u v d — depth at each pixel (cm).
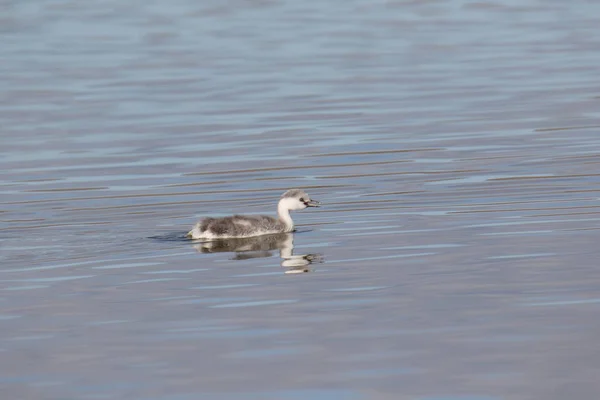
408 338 1377
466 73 3450
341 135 2706
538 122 2783
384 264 1695
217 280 1636
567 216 1944
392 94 3180
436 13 4606
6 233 1922
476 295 1531
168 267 1706
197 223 1881
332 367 1292
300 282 1614
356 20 4478
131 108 3069
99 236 1897
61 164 2486
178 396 1223
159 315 1484
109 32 4322
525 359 1303
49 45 4078
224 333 1409
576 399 1197
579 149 2481
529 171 2297
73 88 3347
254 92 3241
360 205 2091
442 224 1927
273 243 1850
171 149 2609
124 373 1291
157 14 4728
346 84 3325
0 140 2738
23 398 1230
